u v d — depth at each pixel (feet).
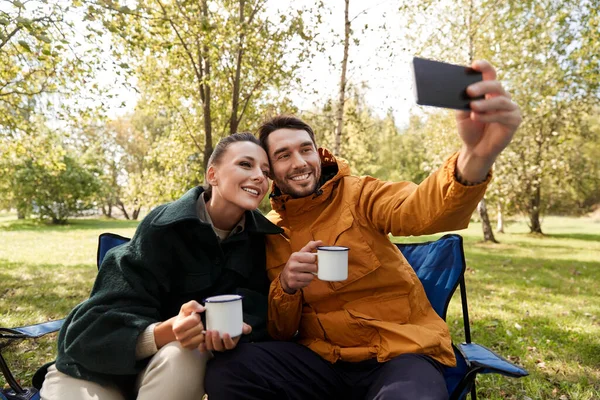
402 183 5.47
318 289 5.48
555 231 68.13
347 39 21.66
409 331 5.11
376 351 5.19
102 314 4.78
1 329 5.71
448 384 5.41
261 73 23.22
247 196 5.36
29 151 26.63
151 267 5.08
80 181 71.26
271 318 5.49
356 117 26.00
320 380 4.92
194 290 5.33
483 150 3.85
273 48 22.75
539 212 59.93
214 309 4.21
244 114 25.94
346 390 5.17
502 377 9.32
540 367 10.10
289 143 5.80
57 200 69.36
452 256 6.67
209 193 6.01
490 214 63.82
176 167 29.30
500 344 11.75
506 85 34.30
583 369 9.95
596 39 22.18
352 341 5.35
